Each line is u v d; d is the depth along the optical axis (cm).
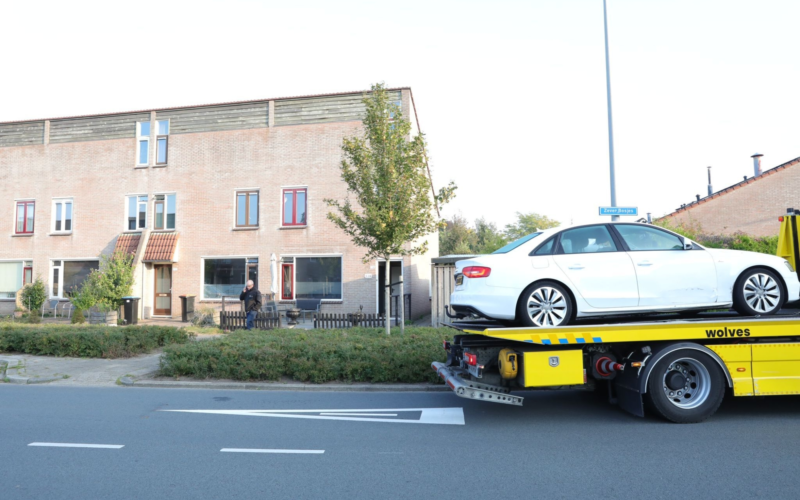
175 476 471
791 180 2638
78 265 2380
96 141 2381
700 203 2723
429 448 554
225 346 1016
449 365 745
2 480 463
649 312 687
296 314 1738
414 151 1148
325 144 2138
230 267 2200
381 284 2078
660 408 636
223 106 2245
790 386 640
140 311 2208
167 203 2281
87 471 487
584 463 498
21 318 1986
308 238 2120
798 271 718
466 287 690
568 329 636
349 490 436
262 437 600
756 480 448
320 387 900
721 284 680
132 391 896
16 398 834
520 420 675
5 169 2477
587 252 688
